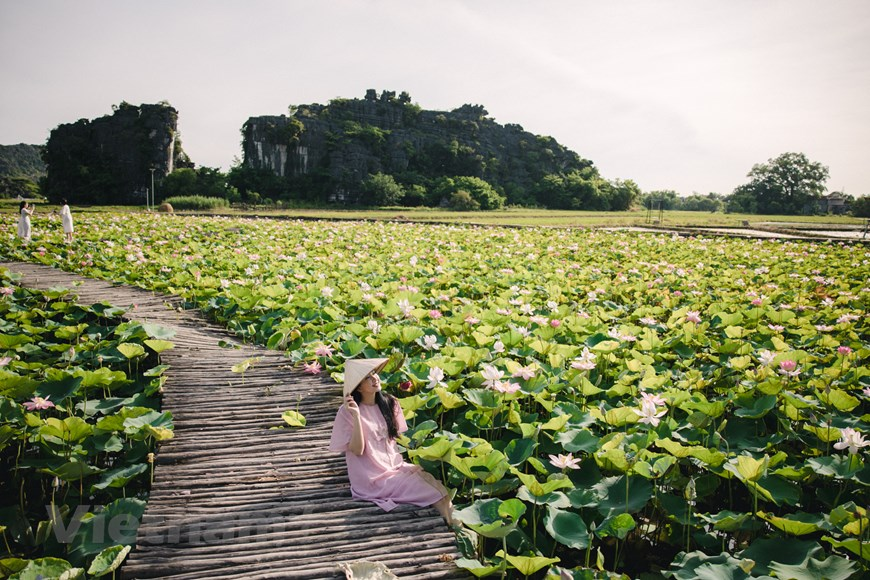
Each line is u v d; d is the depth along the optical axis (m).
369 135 102.94
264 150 98.12
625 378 6.14
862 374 6.42
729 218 79.56
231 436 5.21
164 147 92.44
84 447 4.92
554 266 15.80
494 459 4.21
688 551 4.31
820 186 122.88
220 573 3.49
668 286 13.46
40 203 76.44
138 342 7.34
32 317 8.14
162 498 4.25
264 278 11.98
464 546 3.94
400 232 27.56
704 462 4.57
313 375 6.68
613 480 4.51
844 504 4.19
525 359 7.32
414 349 7.48
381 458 4.44
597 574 3.58
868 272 16.52
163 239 19.19
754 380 6.34
